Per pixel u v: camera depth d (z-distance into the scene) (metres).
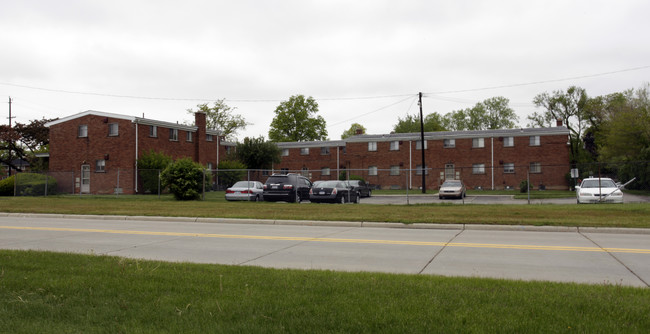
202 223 17.23
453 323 4.50
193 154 45.25
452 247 10.77
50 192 34.06
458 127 89.69
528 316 4.74
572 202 26.06
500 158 48.31
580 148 62.00
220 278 6.27
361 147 54.28
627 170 34.56
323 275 6.86
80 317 4.79
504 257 9.36
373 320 4.57
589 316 4.73
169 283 6.25
